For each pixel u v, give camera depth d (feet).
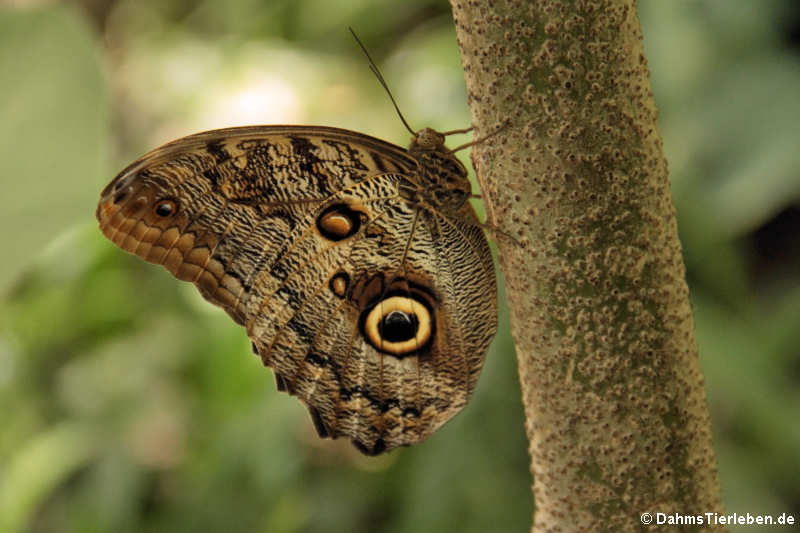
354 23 5.55
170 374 4.78
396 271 3.25
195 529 4.17
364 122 4.85
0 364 5.06
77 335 5.19
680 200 3.86
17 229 2.96
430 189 3.23
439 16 5.43
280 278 3.25
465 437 3.81
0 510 4.53
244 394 4.34
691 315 3.06
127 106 5.77
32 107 2.96
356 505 4.17
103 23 6.70
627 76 3.02
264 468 4.05
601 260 3.04
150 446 4.59
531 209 3.04
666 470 3.05
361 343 3.27
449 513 3.80
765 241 4.34
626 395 3.05
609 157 3.03
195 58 5.81
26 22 2.96
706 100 3.98
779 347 3.82
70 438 4.72
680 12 4.09
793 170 3.81
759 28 3.99
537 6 3.01
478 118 3.05
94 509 4.47
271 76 5.44
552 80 3.02
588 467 3.06
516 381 3.78
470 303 3.25
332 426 3.28
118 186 3.19
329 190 3.24
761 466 3.78
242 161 3.22
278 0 5.92
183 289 4.88
